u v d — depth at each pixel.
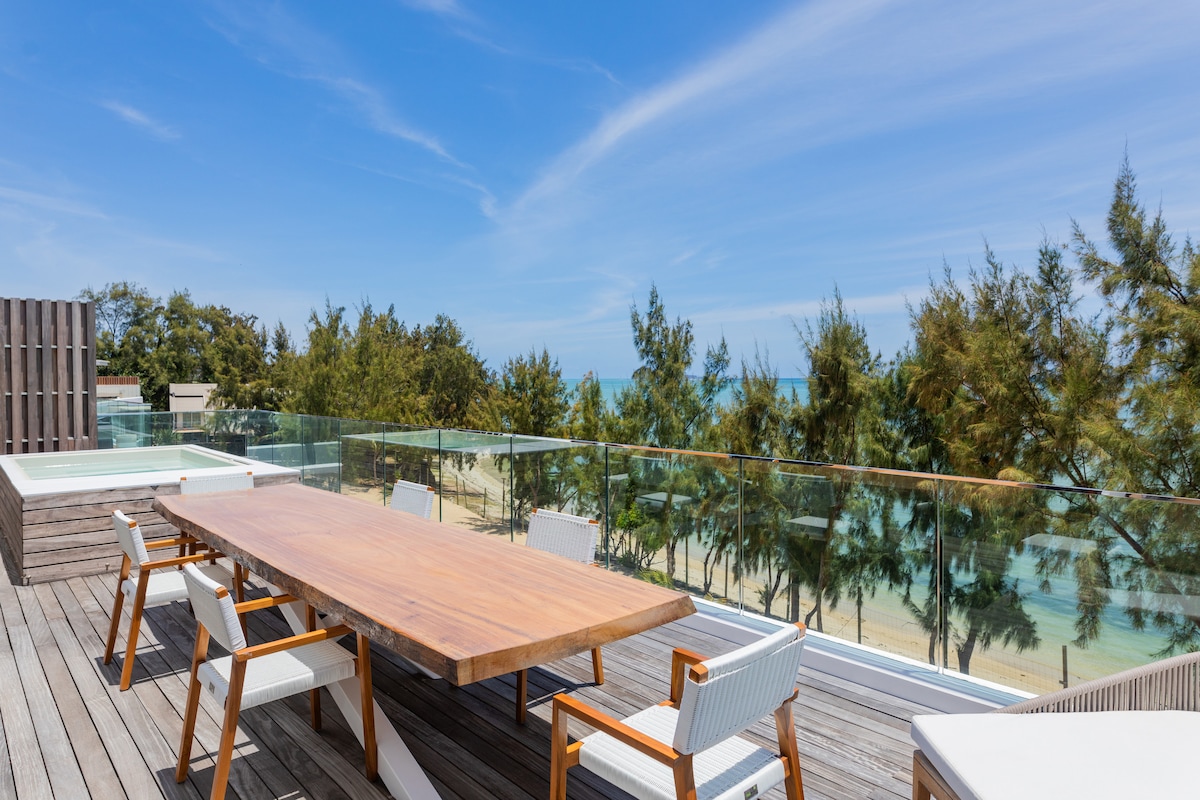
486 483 5.97
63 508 4.93
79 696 3.09
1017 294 7.64
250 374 40.12
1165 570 2.61
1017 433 7.34
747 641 3.67
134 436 9.95
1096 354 6.99
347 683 2.57
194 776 2.46
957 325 7.90
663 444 10.32
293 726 2.81
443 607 2.07
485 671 1.70
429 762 2.53
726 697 1.59
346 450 8.07
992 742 1.73
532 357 13.55
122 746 2.66
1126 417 6.61
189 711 2.42
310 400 16.05
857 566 3.51
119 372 43.88
